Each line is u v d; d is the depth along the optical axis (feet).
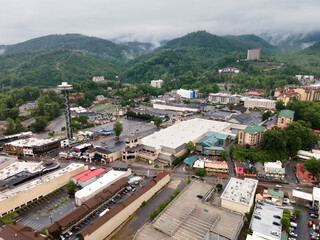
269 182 628.69
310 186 606.55
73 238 426.92
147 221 477.77
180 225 435.12
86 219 481.46
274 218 460.55
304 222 469.98
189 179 635.66
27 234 394.32
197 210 479.82
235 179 584.40
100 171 654.12
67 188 578.25
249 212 481.46
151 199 552.82
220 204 518.78
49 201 552.00
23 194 529.86
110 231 445.37
